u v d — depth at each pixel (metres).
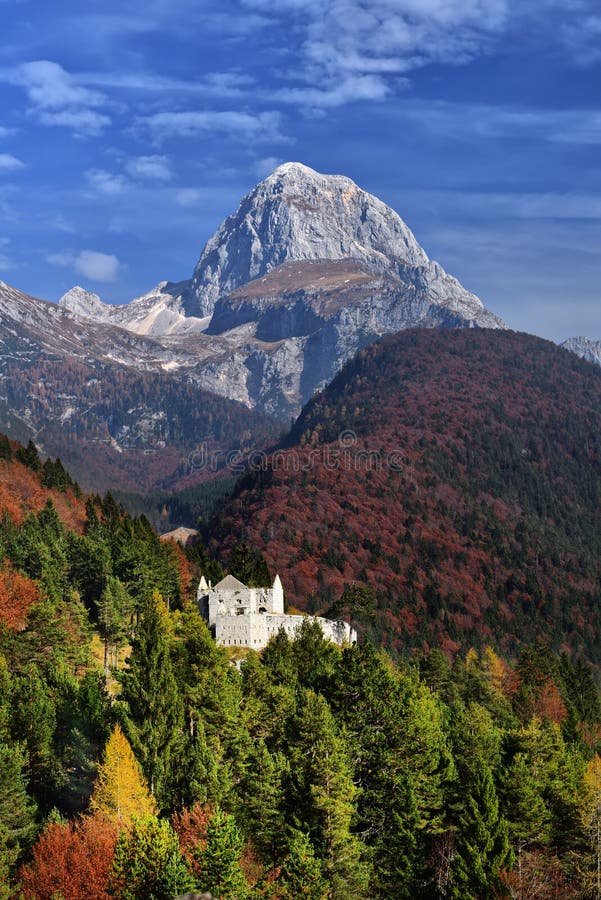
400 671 179.75
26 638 131.62
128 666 149.50
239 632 162.12
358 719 108.81
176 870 78.25
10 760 98.81
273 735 112.38
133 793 96.56
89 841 89.69
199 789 97.31
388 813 100.38
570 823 105.94
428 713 121.31
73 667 138.25
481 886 89.50
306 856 86.75
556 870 99.44
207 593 175.25
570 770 112.50
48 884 85.50
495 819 94.38
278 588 178.12
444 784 105.75
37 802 106.44
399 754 105.56
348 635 187.12
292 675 132.25
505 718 163.38
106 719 114.88
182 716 111.69
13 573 162.00
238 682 126.06
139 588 178.12
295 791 96.12
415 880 96.25
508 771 105.00
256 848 94.12
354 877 90.81
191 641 134.62
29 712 110.12
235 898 78.88
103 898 83.19
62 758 110.69
